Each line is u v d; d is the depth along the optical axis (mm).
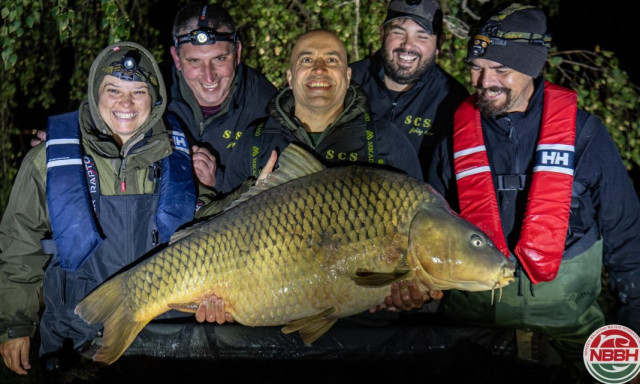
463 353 1546
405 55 1847
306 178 1420
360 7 2709
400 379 1557
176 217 1505
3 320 1526
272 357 1562
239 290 1401
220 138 1885
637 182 2730
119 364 1543
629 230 1547
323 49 1558
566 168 1484
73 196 1458
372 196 1387
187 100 1896
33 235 1527
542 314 1521
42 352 1533
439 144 1691
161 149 1527
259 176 1509
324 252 1385
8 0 2369
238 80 1909
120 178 1505
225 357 1566
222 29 1834
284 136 1602
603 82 2645
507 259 1377
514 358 1535
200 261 1403
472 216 1524
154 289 1410
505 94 1536
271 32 2645
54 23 3160
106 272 1504
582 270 1506
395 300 1410
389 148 1580
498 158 1559
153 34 3164
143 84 1515
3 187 3027
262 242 1393
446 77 1927
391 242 1377
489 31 1525
